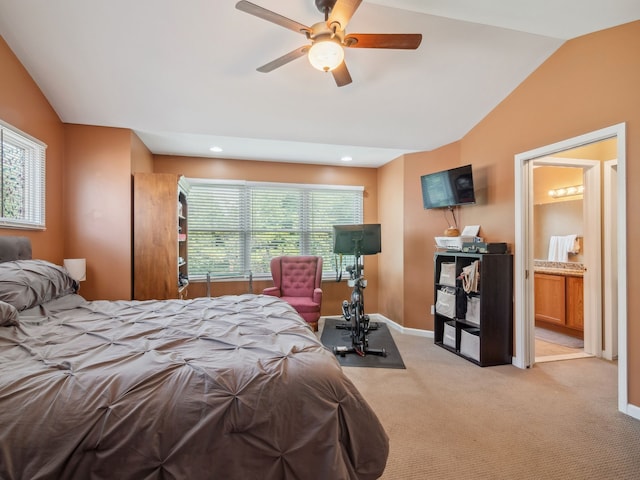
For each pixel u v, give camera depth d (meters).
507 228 3.15
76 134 3.14
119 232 3.23
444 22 2.22
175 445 0.98
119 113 3.04
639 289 2.07
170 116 3.13
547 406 2.29
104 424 0.96
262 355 1.31
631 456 1.74
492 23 2.22
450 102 3.14
